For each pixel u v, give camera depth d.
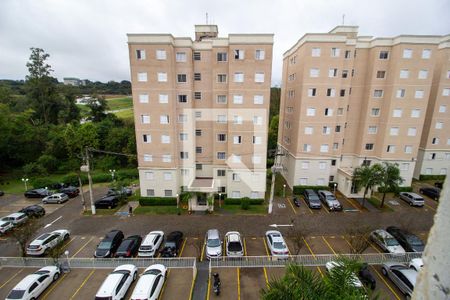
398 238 20.83
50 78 60.66
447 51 33.59
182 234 22.33
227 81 30.02
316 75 31.09
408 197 30.09
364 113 34.03
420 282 2.62
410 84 31.14
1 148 45.34
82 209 29.80
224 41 29.11
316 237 22.62
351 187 31.86
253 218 26.72
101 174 43.62
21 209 28.44
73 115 66.38
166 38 27.30
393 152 33.19
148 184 30.91
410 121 32.22
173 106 29.02
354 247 18.69
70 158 51.09
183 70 29.25
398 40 30.12
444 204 2.39
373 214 27.33
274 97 76.69
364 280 15.66
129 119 68.06
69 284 16.23
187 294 15.26
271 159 48.69
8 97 63.66
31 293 14.44
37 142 50.78
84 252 20.84
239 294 15.18
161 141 29.81
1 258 18.38
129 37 27.31
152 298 13.97
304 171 33.84
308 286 6.50
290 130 36.97
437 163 37.69
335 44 30.22
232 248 19.23
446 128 36.38
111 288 13.96
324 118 32.25
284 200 31.59
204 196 29.03
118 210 29.31
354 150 35.94
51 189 36.94
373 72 32.31
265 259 18.31
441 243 2.39
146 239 19.97
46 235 21.22
